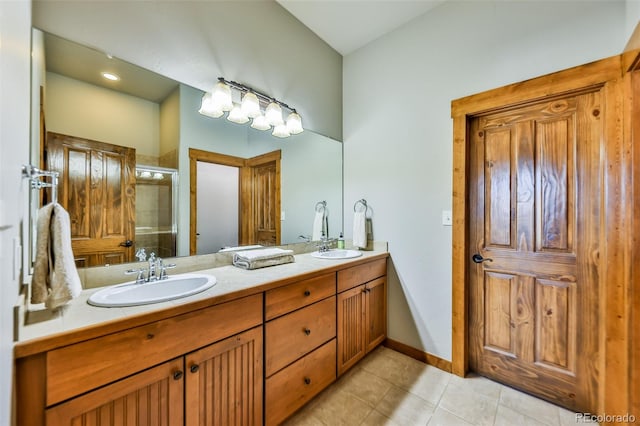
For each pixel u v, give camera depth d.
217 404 1.16
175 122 1.60
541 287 1.67
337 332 1.79
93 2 1.28
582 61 1.48
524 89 1.65
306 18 2.20
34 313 0.94
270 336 1.37
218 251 1.81
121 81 1.40
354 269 1.95
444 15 2.00
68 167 1.26
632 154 1.30
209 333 1.13
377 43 2.41
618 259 1.37
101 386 0.87
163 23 1.50
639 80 1.30
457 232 1.91
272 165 2.12
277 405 1.40
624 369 1.34
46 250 0.90
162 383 1.00
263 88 1.99
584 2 1.48
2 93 0.54
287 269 1.66
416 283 2.14
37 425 0.77
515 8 1.70
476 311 1.92
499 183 1.82
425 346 2.09
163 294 1.36
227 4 1.77
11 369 0.67
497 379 1.83
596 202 1.49
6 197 0.58
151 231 1.53
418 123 2.14
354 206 2.57
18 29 0.72
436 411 1.57
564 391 1.58
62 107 1.23
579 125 1.54
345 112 2.66
